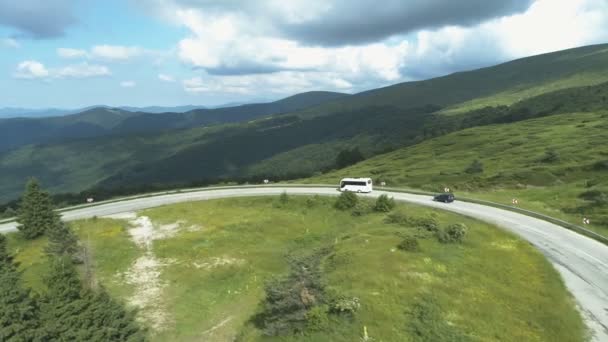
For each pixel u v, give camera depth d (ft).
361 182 232.94
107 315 80.12
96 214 207.21
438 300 86.02
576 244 139.33
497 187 253.03
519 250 130.21
